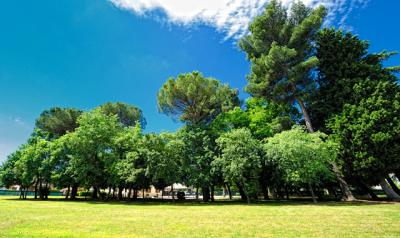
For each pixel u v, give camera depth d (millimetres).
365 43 31844
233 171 27109
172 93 35562
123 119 53000
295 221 11875
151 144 31688
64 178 39438
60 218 13969
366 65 29203
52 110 47969
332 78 30594
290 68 31641
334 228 9742
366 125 23781
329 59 31188
